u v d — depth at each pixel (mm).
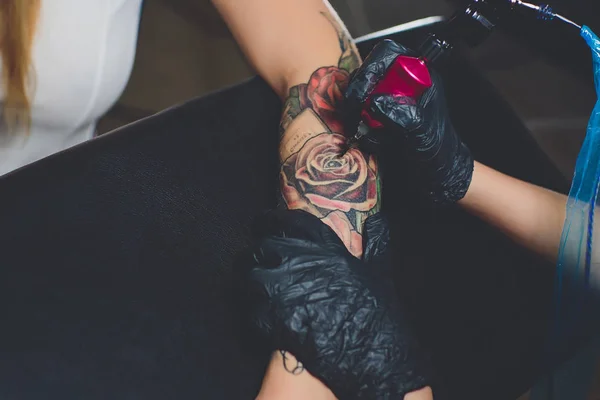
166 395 784
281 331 742
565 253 856
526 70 1604
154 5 1607
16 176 824
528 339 872
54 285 798
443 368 859
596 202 849
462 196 854
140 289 813
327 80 865
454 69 1010
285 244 768
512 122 990
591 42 783
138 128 865
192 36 1599
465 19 747
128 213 837
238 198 869
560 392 875
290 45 889
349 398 744
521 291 886
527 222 888
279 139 859
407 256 879
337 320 741
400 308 771
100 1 877
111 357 785
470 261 887
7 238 804
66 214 823
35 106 909
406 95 758
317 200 813
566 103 1566
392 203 884
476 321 873
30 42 852
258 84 913
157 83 1533
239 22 912
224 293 824
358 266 766
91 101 936
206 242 845
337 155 828
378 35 1032
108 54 909
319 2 922
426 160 810
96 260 815
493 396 861
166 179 857
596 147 827
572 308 864
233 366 801
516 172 960
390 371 740
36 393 761
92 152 845
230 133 890
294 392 742
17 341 773
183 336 802
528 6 759
